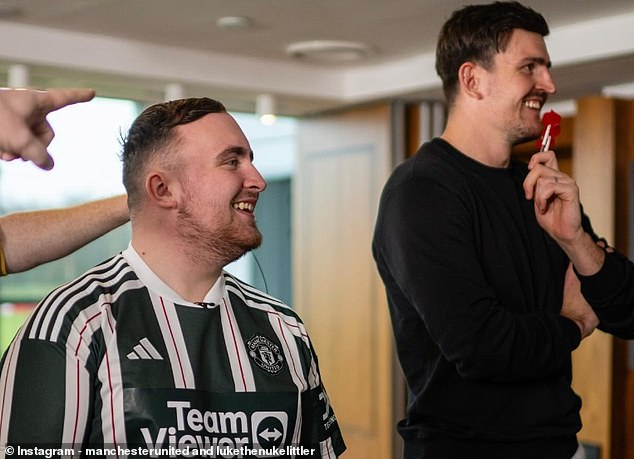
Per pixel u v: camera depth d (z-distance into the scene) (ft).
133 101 16.37
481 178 6.31
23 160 3.22
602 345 14.25
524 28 6.49
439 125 15.85
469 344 5.78
